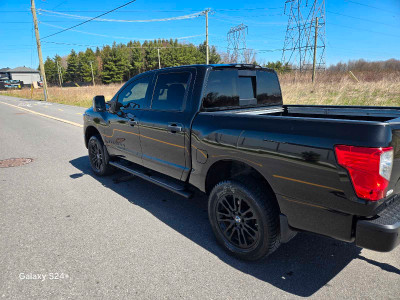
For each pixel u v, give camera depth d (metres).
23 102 27.89
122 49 111.75
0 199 4.26
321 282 2.44
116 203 4.10
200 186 3.09
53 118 14.06
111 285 2.43
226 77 3.29
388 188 1.94
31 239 3.16
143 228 3.39
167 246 3.01
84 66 117.88
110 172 5.15
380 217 1.97
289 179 2.23
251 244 2.64
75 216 3.71
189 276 2.54
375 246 1.92
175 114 3.28
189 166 3.20
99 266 2.68
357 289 2.34
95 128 4.96
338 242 3.06
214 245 3.03
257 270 2.61
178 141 3.23
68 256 2.84
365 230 1.93
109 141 4.65
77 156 6.75
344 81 18.94
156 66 113.56
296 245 3.02
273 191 2.37
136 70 114.62
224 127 2.71
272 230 2.46
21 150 7.40
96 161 5.30
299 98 16.03
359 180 1.88
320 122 2.07
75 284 2.45
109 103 4.39
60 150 7.36
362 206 1.90
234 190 2.62
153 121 3.55
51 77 123.38
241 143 2.52
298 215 2.27
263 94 3.83
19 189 4.65
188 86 3.18
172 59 112.50
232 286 2.40
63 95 32.22
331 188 2.02
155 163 3.69
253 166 2.46
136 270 2.62
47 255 2.86
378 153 1.81
